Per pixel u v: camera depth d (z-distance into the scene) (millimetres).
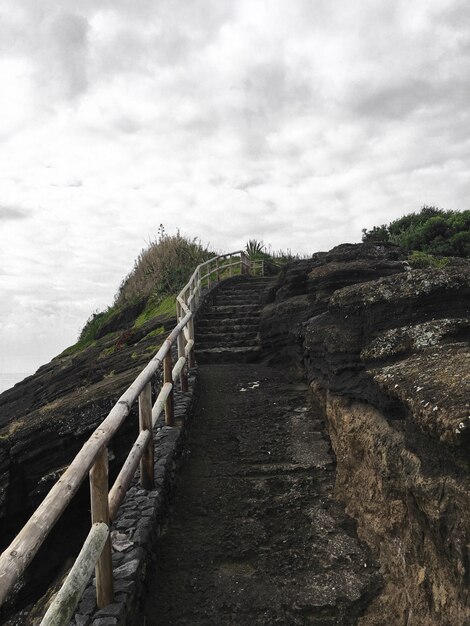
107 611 2518
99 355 11469
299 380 7113
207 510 4062
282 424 5645
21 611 5500
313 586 3168
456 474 2309
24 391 13297
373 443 3547
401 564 2996
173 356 7957
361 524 3674
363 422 3855
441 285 3738
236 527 3820
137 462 3361
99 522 2564
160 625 2885
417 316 3768
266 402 6371
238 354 8992
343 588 3137
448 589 2357
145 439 3693
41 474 6969
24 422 8133
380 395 3465
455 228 13516
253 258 18766
